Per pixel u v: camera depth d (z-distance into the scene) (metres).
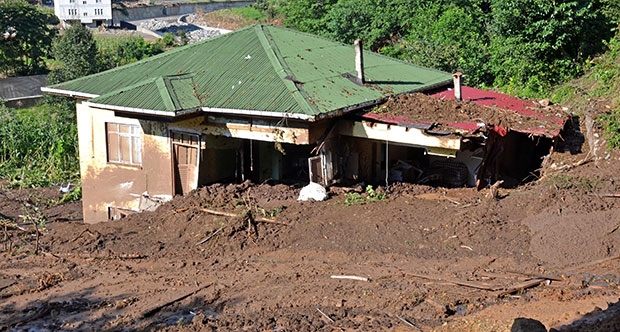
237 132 15.77
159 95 15.67
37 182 25.61
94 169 18.33
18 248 14.48
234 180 17.72
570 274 11.39
